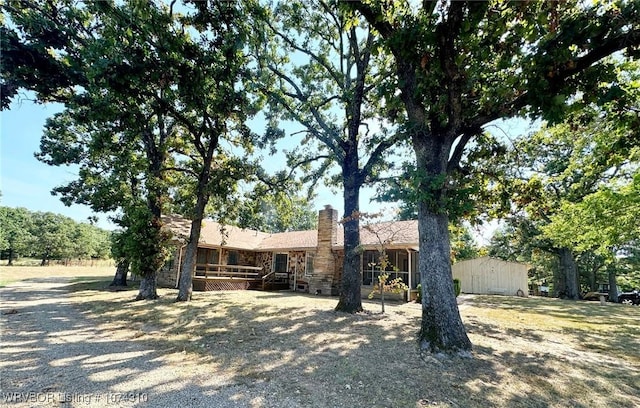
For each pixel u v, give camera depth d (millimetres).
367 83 11031
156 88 9859
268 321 8289
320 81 12359
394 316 9305
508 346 6402
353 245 10234
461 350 5566
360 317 8969
